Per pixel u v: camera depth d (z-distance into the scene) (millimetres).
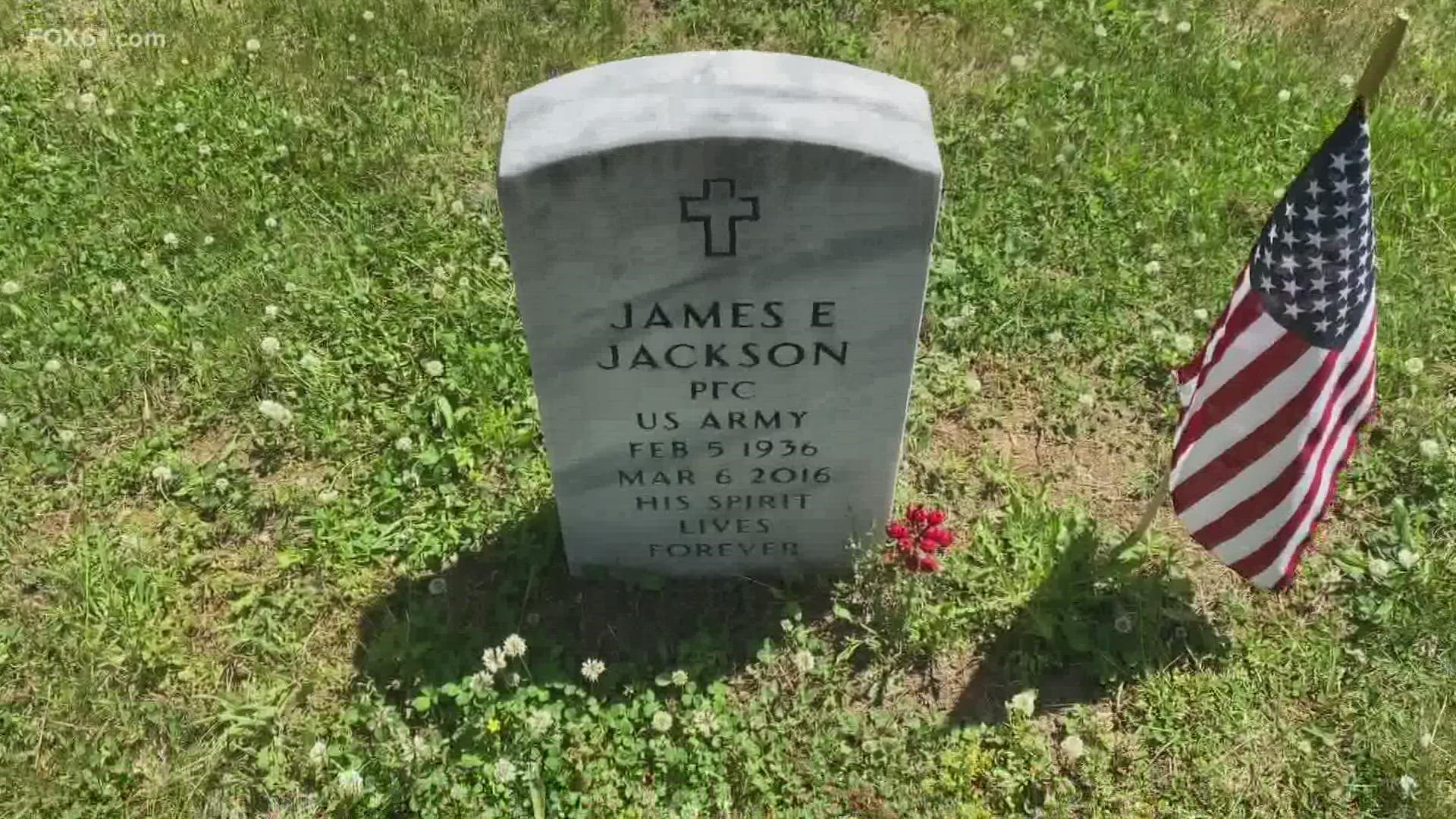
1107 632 1445
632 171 1151
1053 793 1339
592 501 1431
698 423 1352
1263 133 2131
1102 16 2410
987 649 1448
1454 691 1410
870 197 1168
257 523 1578
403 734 1349
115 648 1432
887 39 2354
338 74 2219
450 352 1746
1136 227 1938
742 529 1470
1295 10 2451
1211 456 1346
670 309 1248
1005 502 1602
